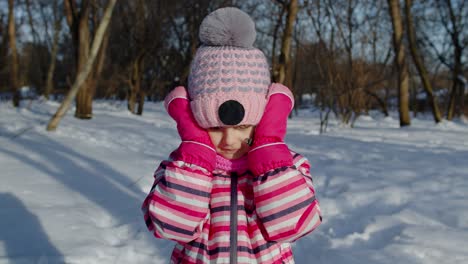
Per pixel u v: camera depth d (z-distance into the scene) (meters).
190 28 16.56
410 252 2.60
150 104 20.77
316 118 16.20
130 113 14.54
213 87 1.34
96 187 4.09
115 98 20.53
